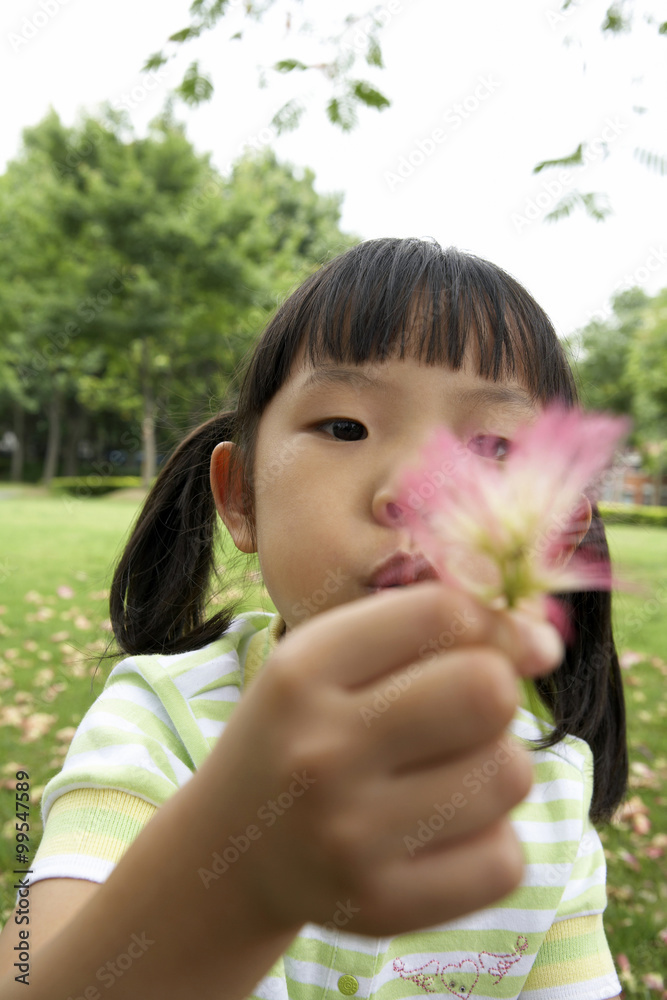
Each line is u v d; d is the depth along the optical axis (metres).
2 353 7.37
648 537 3.54
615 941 0.77
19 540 3.09
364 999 0.33
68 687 1.35
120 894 0.16
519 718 0.44
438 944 0.37
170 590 0.53
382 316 0.32
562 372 0.40
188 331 6.46
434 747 0.13
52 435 9.60
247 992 0.17
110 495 6.25
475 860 0.13
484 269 0.37
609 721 0.53
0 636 1.67
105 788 0.31
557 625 0.13
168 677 0.37
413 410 0.30
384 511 0.26
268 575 0.31
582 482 0.14
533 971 0.39
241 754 0.14
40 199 6.07
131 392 8.12
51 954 0.18
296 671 0.13
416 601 0.13
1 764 1.04
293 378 0.35
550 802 0.41
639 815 0.99
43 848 0.29
